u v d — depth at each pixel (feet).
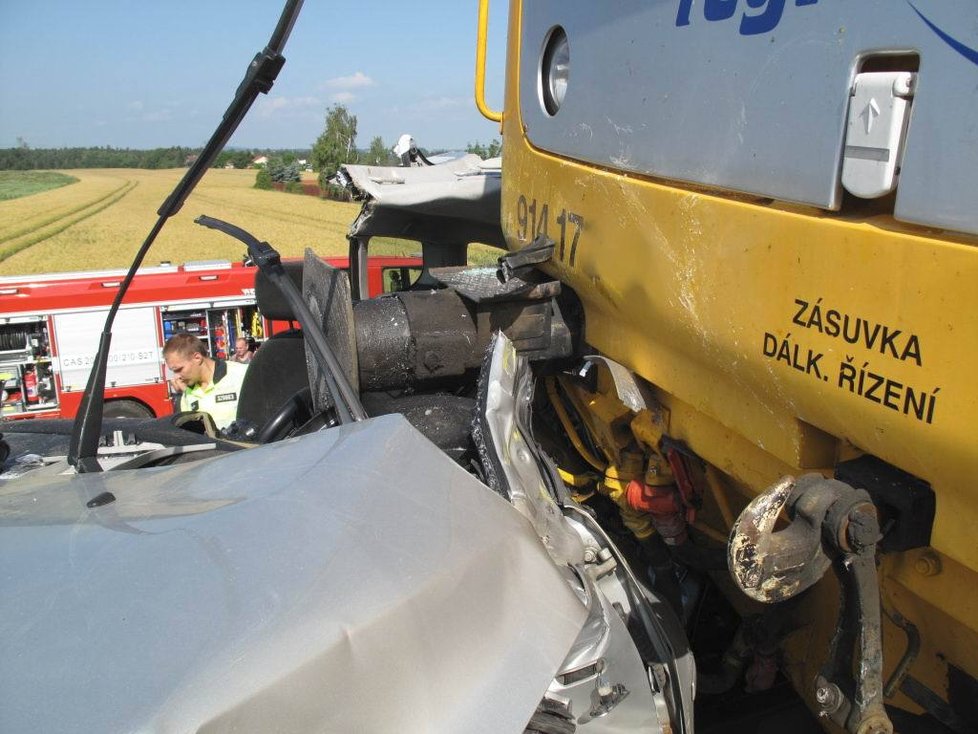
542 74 8.26
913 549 4.88
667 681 6.55
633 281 6.75
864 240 4.42
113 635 3.65
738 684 8.34
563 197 7.86
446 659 4.00
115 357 36.22
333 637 3.69
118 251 121.49
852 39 4.43
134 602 3.84
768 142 5.12
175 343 21.45
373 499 4.59
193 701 3.28
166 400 36.99
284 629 3.65
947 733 5.43
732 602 8.54
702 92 5.72
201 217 8.27
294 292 7.14
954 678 5.41
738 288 5.49
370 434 5.26
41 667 3.52
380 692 3.72
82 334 35.70
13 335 35.55
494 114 10.34
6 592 4.11
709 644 8.83
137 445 8.13
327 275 8.45
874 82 4.29
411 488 4.78
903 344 4.24
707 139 5.70
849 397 4.65
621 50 6.68
